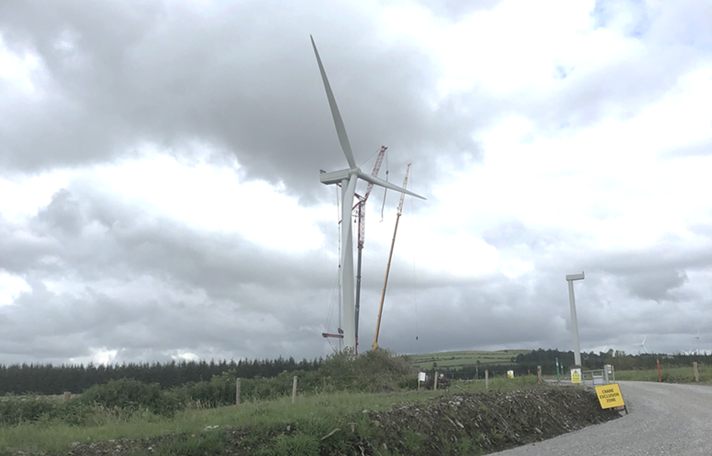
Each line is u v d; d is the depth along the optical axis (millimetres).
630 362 75438
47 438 12398
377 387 36344
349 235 58719
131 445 12031
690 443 15320
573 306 63375
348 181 62594
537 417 20219
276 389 33062
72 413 18516
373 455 13711
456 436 16422
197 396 28531
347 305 56438
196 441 12164
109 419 17188
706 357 72938
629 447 15344
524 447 16766
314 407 17016
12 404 18578
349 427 14234
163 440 12383
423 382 36875
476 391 23500
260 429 13250
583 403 24188
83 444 11867
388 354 43500
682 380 42062
